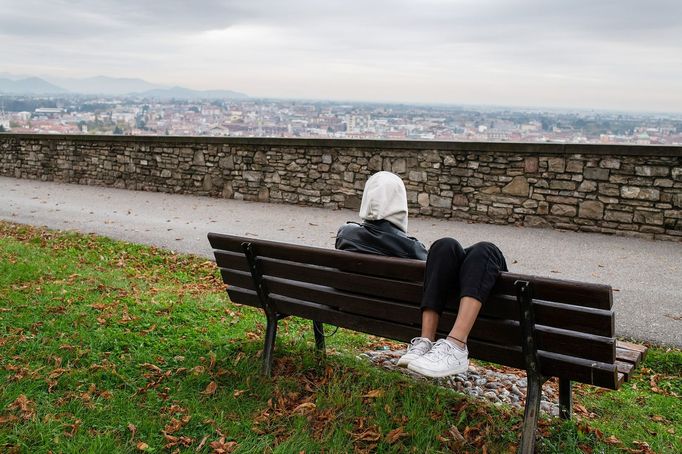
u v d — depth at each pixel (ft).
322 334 13.44
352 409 10.60
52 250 25.99
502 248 27.89
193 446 9.61
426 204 35.99
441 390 11.68
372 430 10.03
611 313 8.02
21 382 11.28
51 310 15.87
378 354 14.69
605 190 30.78
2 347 13.04
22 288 18.02
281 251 11.36
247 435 9.96
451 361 8.79
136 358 12.78
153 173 48.62
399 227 11.30
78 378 11.64
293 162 40.78
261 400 11.21
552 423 10.53
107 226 33.40
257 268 11.98
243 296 12.81
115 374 11.87
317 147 39.55
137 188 49.93
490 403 11.57
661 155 29.12
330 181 39.50
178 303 17.49
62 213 38.06
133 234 30.99
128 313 15.98
